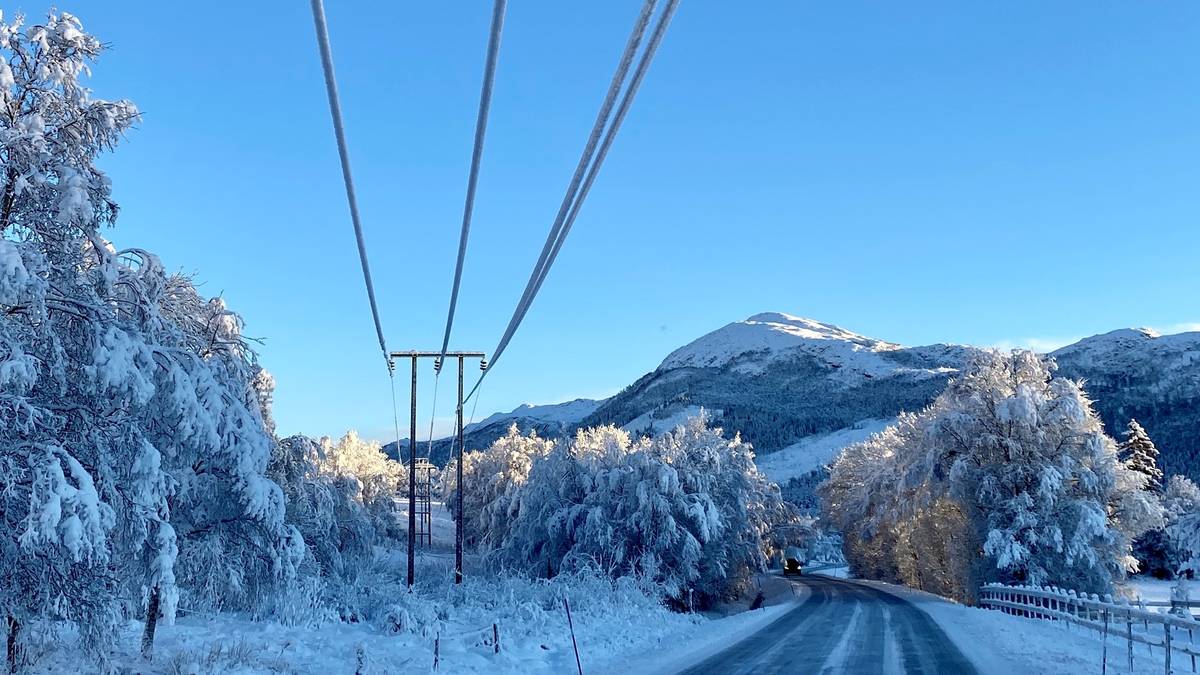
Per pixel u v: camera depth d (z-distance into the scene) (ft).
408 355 109.29
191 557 44.88
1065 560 112.57
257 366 53.57
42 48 34.42
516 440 257.75
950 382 133.90
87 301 35.04
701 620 99.30
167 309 45.62
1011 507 116.37
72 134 35.32
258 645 54.90
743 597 159.33
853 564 264.72
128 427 34.55
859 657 55.01
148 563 36.52
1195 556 204.85
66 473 31.94
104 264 35.55
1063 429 121.60
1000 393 124.47
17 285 29.14
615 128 12.64
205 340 49.65
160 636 56.90
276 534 46.93
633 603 96.02
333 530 80.79
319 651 56.39
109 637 36.40
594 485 135.64
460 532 109.50
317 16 11.32
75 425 34.42
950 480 124.67
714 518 129.70
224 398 42.34
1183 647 43.52
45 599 33.76
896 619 87.66
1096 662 49.88
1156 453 254.88
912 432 144.77
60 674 38.47
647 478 131.34
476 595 91.25
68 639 47.47
